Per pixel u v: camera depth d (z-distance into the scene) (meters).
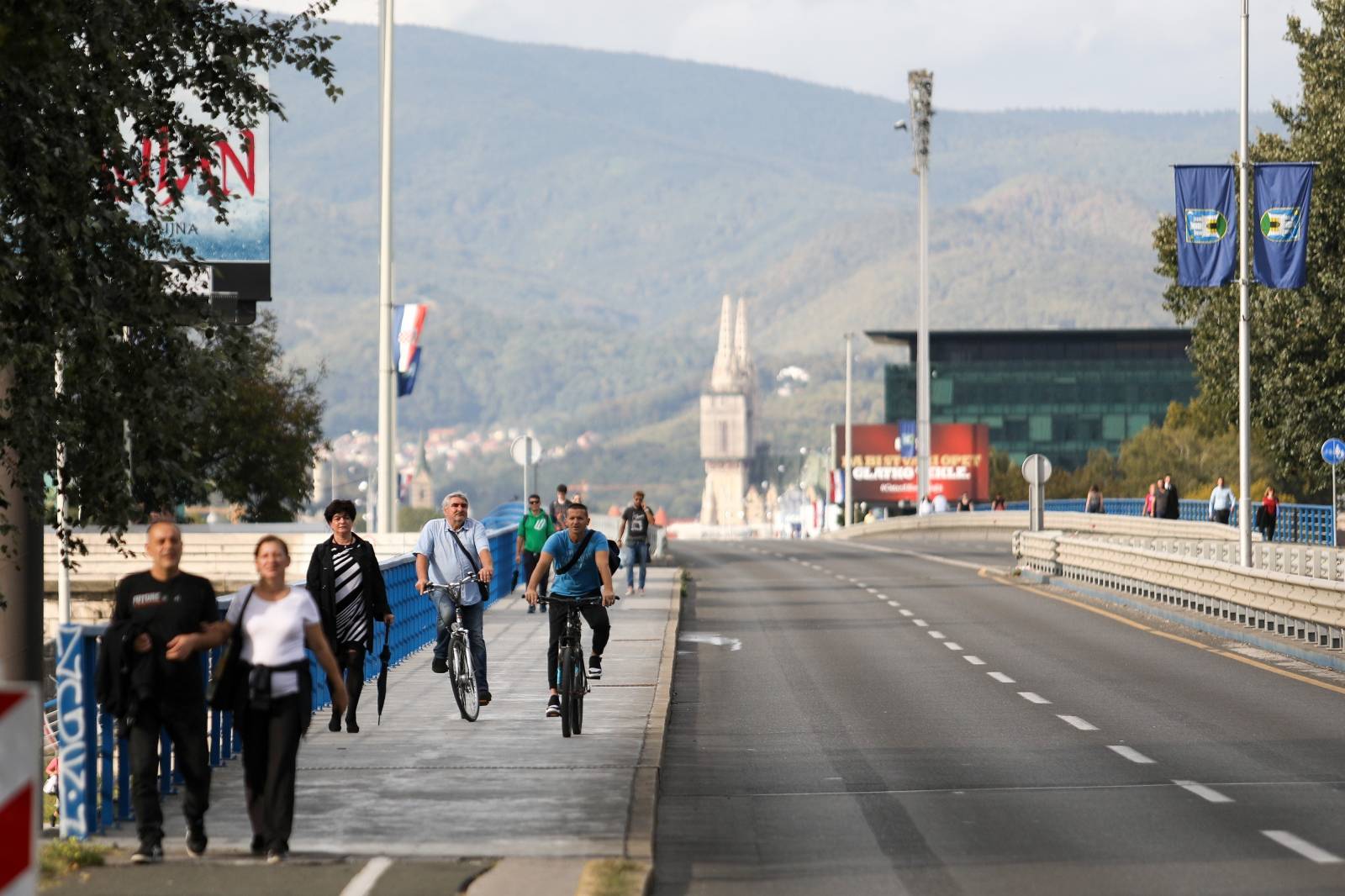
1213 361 193.00
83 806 39.12
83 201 42.47
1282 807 44.62
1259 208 111.31
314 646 37.81
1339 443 177.75
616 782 46.72
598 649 58.28
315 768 49.12
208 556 137.25
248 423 179.00
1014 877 36.66
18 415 44.75
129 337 45.50
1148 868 37.22
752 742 57.81
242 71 47.06
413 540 127.81
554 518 125.75
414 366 131.25
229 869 36.00
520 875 35.25
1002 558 194.38
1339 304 176.75
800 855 39.34
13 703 20.59
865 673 79.38
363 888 34.16
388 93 128.88
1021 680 75.94
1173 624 105.25
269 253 134.62
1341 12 181.00
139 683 36.66
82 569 133.88
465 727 58.06
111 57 42.38
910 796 47.12
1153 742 56.69
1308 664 81.75
